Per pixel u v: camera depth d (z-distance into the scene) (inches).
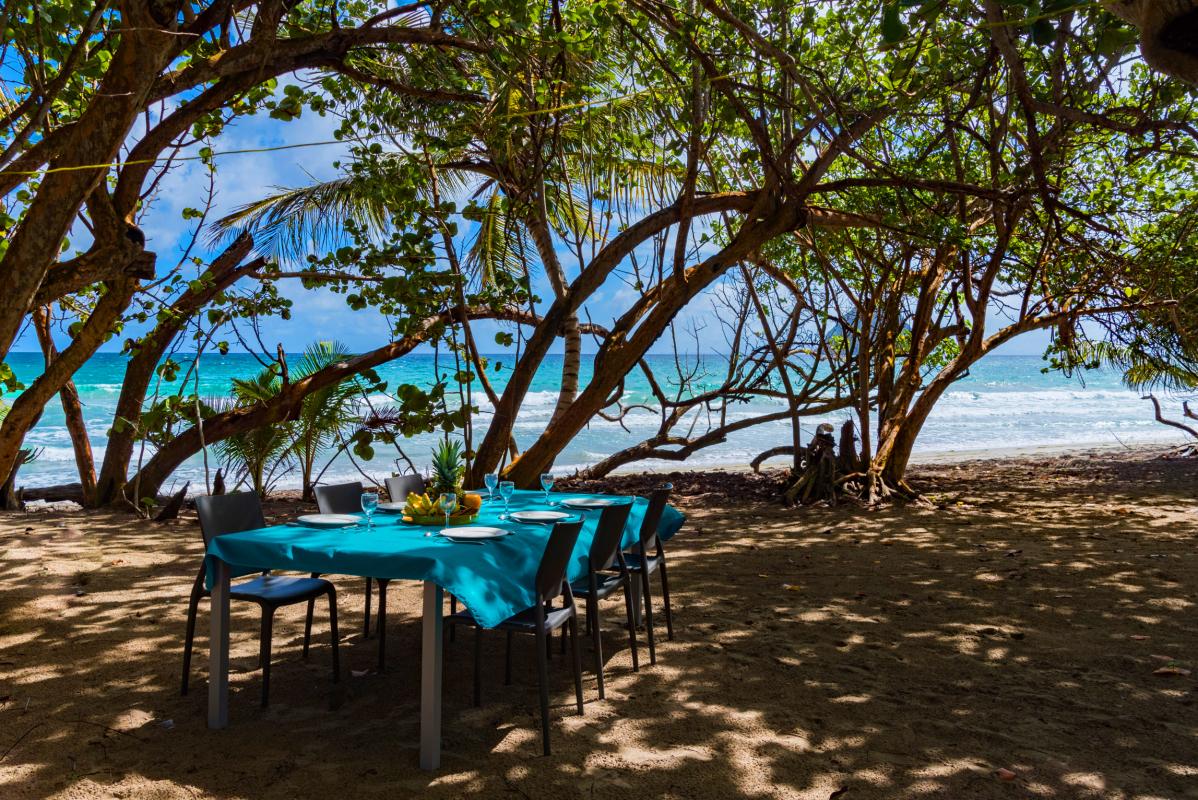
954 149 332.8
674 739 148.7
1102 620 221.5
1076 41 147.0
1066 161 359.6
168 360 360.5
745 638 208.7
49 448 810.8
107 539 334.3
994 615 227.5
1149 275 375.2
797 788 130.8
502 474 368.5
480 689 167.8
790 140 315.6
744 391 462.6
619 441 895.1
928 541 334.0
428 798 127.3
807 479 442.9
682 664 189.6
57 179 152.2
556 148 335.6
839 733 151.2
